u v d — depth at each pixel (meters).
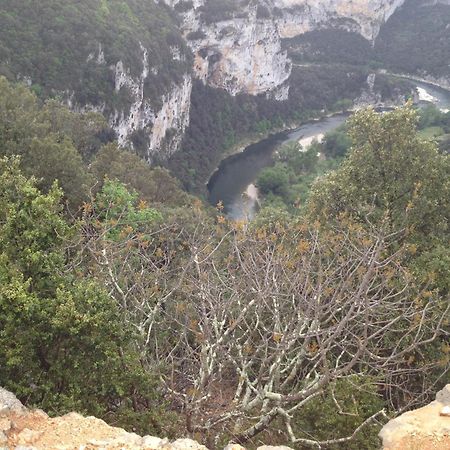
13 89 41.81
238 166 118.75
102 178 40.62
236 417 15.44
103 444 10.23
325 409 15.49
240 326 16.98
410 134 24.38
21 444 9.94
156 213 25.73
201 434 14.74
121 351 13.48
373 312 15.68
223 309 15.65
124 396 13.62
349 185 24.17
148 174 46.44
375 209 23.25
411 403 15.09
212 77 136.25
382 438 11.77
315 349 14.86
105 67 83.94
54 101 52.97
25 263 12.90
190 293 17.70
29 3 78.38
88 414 12.59
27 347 11.91
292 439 13.70
